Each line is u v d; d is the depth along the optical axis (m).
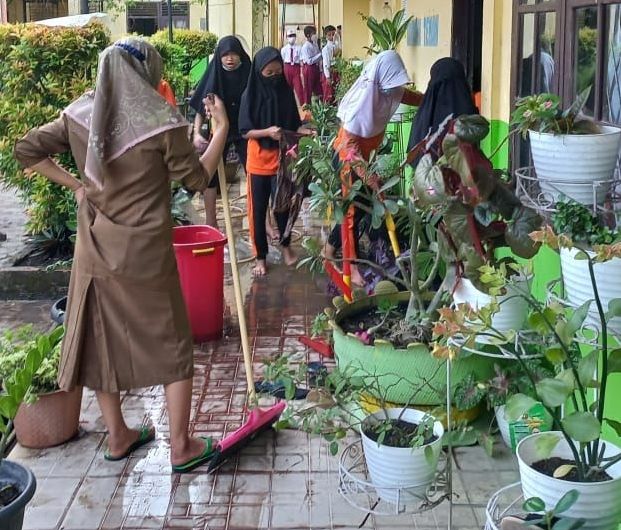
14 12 15.41
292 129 6.12
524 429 3.32
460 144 2.63
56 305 4.69
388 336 3.71
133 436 3.61
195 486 3.34
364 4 14.48
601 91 3.16
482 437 3.36
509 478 3.30
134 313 3.27
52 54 6.07
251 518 3.12
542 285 3.62
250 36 12.75
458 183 2.77
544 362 3.26
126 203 3.19
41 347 2.71
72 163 6.01
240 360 4.61
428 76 7.36
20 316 5.71
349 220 4.50
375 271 4.96
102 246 3.21
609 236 2.26
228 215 3.96
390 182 3.59
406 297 4.09
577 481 2.18
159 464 3.52
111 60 3.10
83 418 3.94
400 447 2.84
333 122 6.03
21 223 7.99
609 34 3.10
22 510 2.57
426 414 3.04
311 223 7.69
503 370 3.22
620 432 2.13
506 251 4.25
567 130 2.65
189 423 3.83
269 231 6.94
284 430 3.74
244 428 3.55
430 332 3.59
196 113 6.47
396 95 5.09
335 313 3.92
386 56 4.98
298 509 3.16
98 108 3.06
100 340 3.30
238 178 9.98
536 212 2.63
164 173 3.22
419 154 3.51
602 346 2.13
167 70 8.45
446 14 6.48
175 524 3.09
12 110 6.13
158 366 3.32
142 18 18.64
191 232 5.01
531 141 2.70
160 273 3.25
